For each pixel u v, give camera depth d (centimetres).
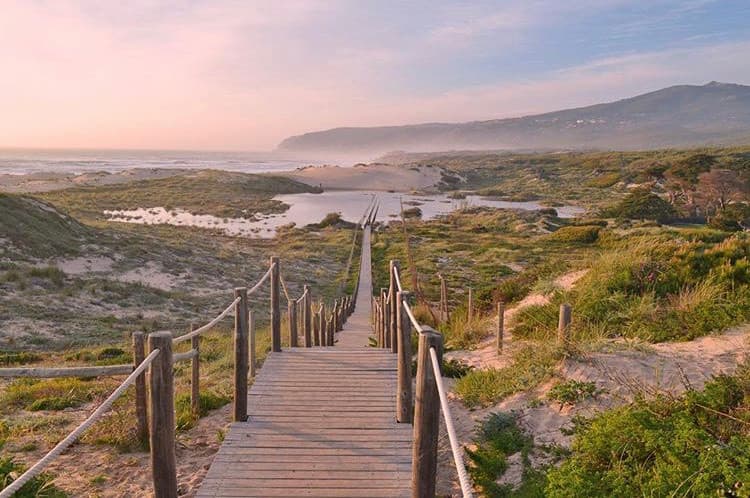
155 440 413
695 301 945
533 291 1503
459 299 2584
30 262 2522
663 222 5900
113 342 1764
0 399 966
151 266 2914
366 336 1738
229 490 478
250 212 6775
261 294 2770
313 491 478
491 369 870
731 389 528
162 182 9069
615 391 645
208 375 1133
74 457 643
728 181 6356
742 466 391
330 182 12025
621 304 1027
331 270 3691
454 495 539
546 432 608
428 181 12488
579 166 13712
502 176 13750
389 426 611
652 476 425
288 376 773
